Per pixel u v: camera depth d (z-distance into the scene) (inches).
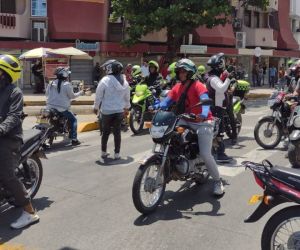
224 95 310.5
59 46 992.9
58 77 387.9
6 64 188.2
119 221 208.4
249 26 1449.3
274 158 336.5
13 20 983.6
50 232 195.9
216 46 1267.2
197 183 261.6
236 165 310.5
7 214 216.8
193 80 230.7
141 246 181.9
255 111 687.7
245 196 244.4
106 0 1059.3
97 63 1023.6
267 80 1432.1
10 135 191.5
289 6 1592.0
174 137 217.5
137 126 457.7
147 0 877.2
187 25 879.1
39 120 379.6
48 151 370.3
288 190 143.6
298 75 377.1
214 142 306.0
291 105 347.6
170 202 233.9
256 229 199.5
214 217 213.3
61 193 250.8
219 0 884.0
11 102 189.9
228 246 182.2
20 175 227.6
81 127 482.3
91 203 233.8
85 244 184.1
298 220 147.6
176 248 180.2
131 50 1075.3
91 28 1046.4
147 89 461.4
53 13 1015.0
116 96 325.1
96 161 331.0
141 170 208.2
